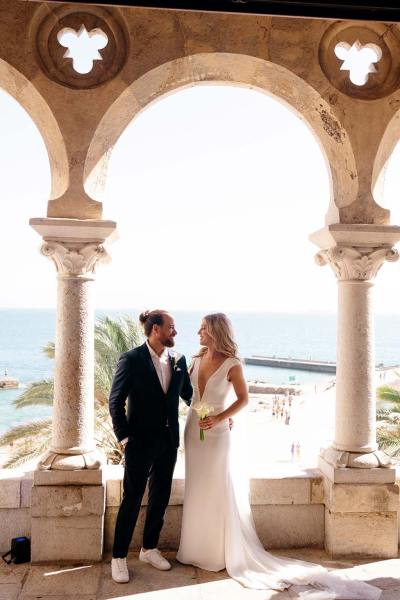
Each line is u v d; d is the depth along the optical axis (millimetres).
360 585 3994
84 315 4449
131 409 4223
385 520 4562
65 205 4414
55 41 4379
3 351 95688
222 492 4289
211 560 4289
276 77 4645
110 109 4414
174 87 4676
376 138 4656
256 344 131000
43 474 4328
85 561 4344
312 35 4566
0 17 4305
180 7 3045
